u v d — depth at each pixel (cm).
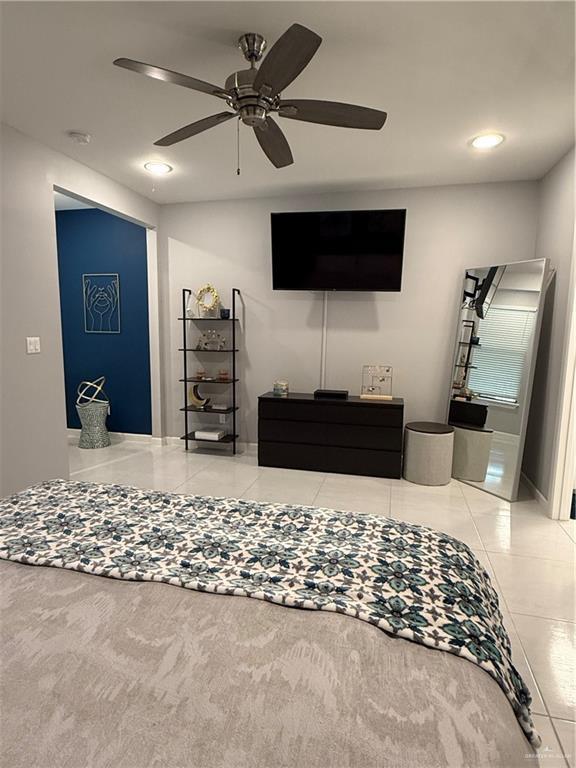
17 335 298
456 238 405
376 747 78
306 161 343
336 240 406
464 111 261
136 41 200
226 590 120
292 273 424
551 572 242
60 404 337
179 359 491
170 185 406
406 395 433
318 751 77
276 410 414
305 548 143
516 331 352
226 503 181
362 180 389
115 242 499
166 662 96
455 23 185
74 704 86
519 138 296
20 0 172
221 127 283
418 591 122
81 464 430
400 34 192
